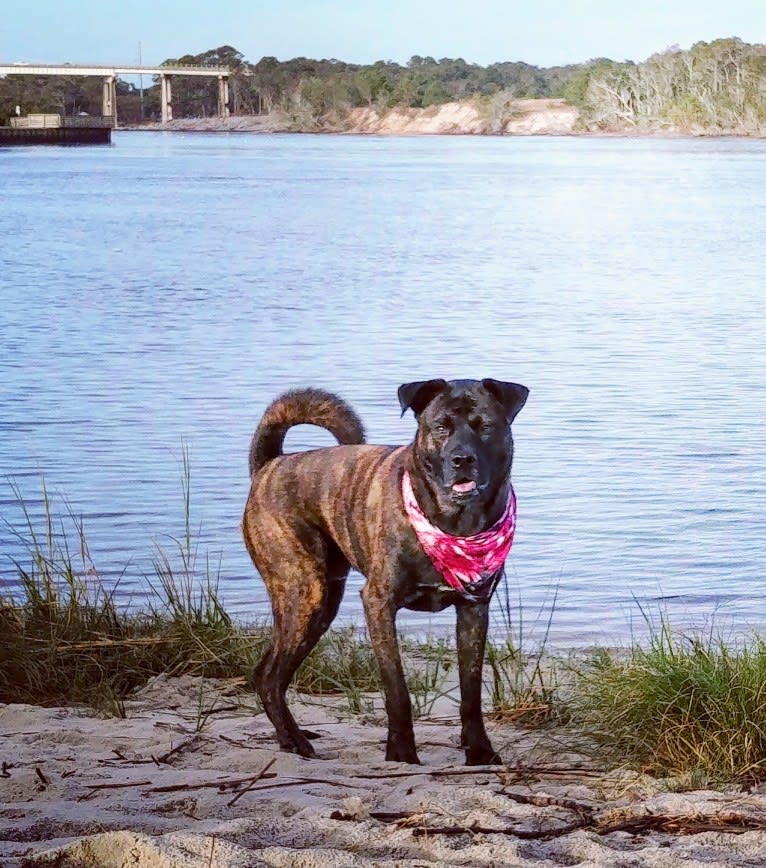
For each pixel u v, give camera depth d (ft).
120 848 13.79
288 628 20.13
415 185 285.64
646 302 96.17
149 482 42.01
